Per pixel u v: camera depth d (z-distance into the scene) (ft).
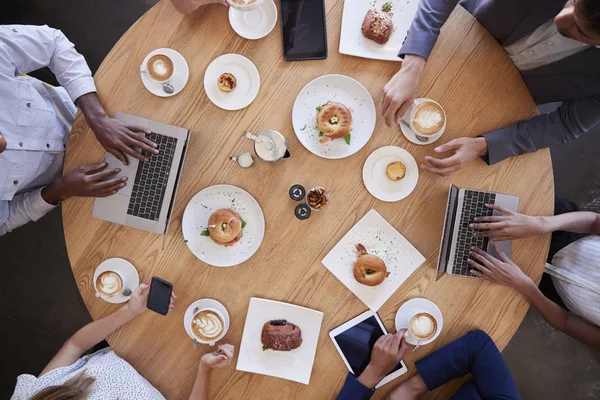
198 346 5.28
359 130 5.21
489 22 5.15
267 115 5.24
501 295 5.26
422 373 5.15
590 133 7.87
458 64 5.22
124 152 5.11
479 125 5.25
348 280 5.24
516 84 5.22
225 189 5.18
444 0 4.84
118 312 5.16
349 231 5.21
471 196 5.16
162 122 5.23
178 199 5.27
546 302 5.21
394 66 5.23
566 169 7.93
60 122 5.76
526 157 5.26
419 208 5.26
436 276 5.19
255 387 5.28
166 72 5.08
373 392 5.19
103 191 5.07
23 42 5.22
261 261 5.26
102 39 8.00
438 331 5.22
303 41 5.18
